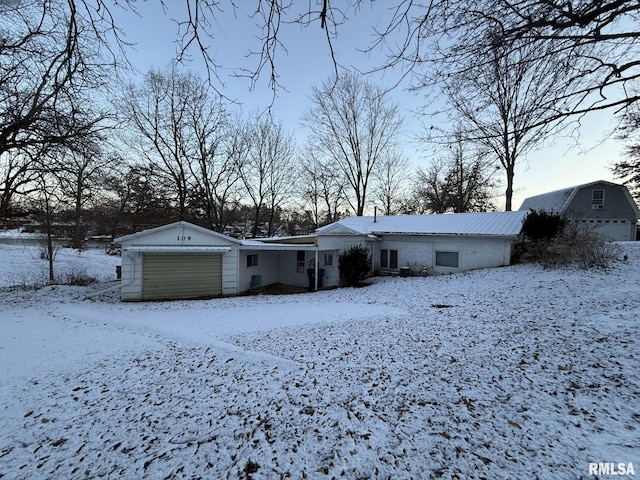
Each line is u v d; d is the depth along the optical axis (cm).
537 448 249
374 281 1549
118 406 342
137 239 1170
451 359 449
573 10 292
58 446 272
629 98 329
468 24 308
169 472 235
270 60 274
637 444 246
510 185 2019
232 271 1316
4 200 982
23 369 454
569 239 1196
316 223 3300
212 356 501
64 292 1287
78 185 972
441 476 223
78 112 776
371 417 306
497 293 941
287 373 422
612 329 507
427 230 1562
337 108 2552
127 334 647
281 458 248
